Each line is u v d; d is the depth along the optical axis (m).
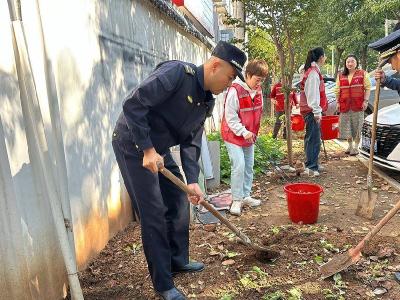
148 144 2.56
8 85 2.45
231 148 4.76
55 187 2.66
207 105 2.83
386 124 6.03
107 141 3.93
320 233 4.08
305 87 6.31
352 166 7.20
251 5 7.00
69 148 3.16
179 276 3.34
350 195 5.54
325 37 26.02
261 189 5.97
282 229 4.24
